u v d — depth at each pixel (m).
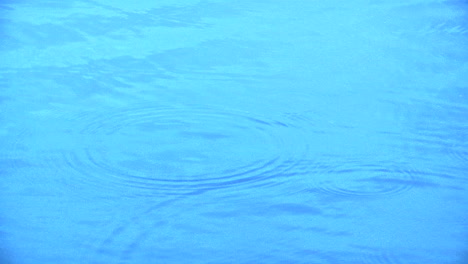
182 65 4.86
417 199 3.43
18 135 3.94
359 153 3.84
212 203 3.38
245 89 4.55
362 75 4.75
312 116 4.24
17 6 5.79
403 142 3.96
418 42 5.24
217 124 4.14
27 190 3.43
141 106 4.33
